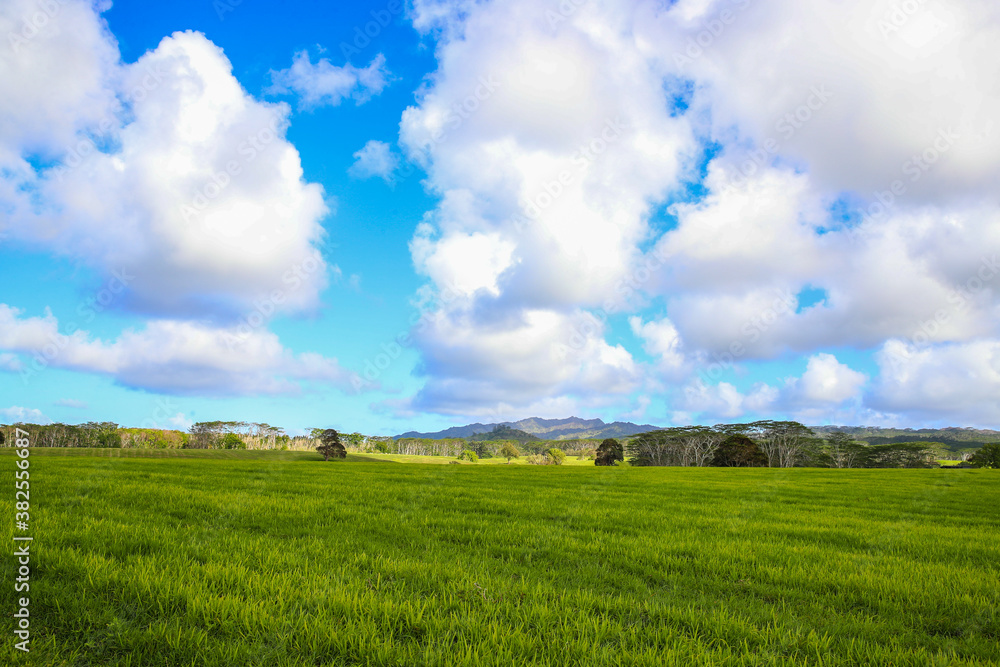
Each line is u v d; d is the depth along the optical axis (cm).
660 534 1195
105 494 1441
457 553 943
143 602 594
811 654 551
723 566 898
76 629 519
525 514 1459
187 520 1153
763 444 9919
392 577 759
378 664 479
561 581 783
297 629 539
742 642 566
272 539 980
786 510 1762
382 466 4097
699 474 4031
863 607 726
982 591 788
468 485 2362
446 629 567
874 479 3562
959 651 571
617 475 3572
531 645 524
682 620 632
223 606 582
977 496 2406
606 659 499
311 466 3650
